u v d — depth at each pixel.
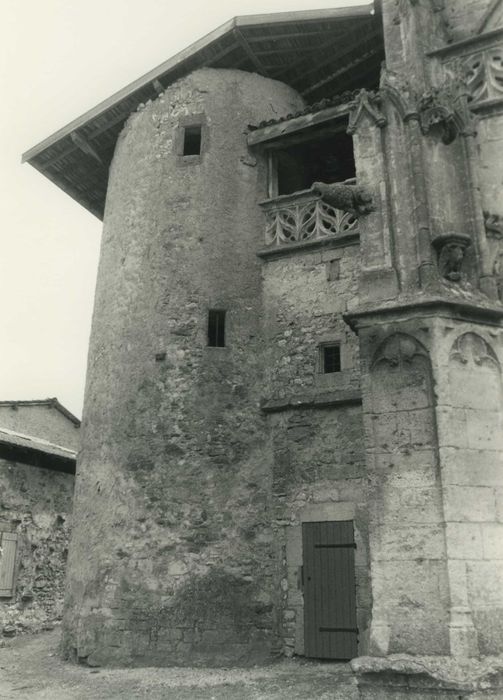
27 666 10.25
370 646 5.88
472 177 7.14
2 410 20.95
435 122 7.12
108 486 10.66
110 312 11.78
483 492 6.06
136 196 12.23
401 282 6.77
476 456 6.14
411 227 6.95
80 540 10.89
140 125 12.80
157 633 9.61
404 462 6.22
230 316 11.14
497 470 6.17
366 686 5.69
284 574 9.88
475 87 8.18
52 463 16.11
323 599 9.52
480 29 8.64
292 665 9.22
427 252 6.73
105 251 12.55
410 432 6.27
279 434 10.51
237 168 12.02
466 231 7.00
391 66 8.08
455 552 5.81
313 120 11.57
